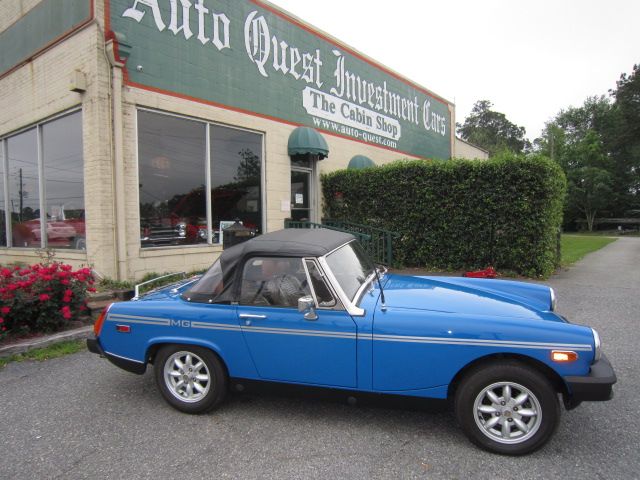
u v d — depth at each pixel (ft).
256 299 10.98
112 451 9.77
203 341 11.21
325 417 11.29
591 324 18.51
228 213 30.58
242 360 10.99
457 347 9.50
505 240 29.71
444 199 31.78
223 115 29.78
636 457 9.20
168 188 26.68
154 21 25.50
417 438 10.15
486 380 9.34
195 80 27.94
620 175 140.97
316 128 39.22
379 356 9.96
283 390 10.91
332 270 10.79
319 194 38.47
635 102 136.05
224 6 29.86
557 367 9.05
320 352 10.37
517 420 9.27
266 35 33.42
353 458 9.32
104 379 14.06
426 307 10.40
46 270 18.04
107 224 23.32
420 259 33.35
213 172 29.48
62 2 25.25
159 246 26.05
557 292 24.64
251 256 11.21
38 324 17.54
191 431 10.65
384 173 34.63
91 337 12.69
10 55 29.84
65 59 25.05
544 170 28.14
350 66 44.42
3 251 31.58
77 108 24.72
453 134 70.03
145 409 11.92
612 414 11.07
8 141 31.09
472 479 8.52
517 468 8.88
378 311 10.25
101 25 23.07
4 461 9.44
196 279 14.70
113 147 23.57
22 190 30.17
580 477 8.54
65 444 10.11
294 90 36.40
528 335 9.21
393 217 34.40
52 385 13.58
